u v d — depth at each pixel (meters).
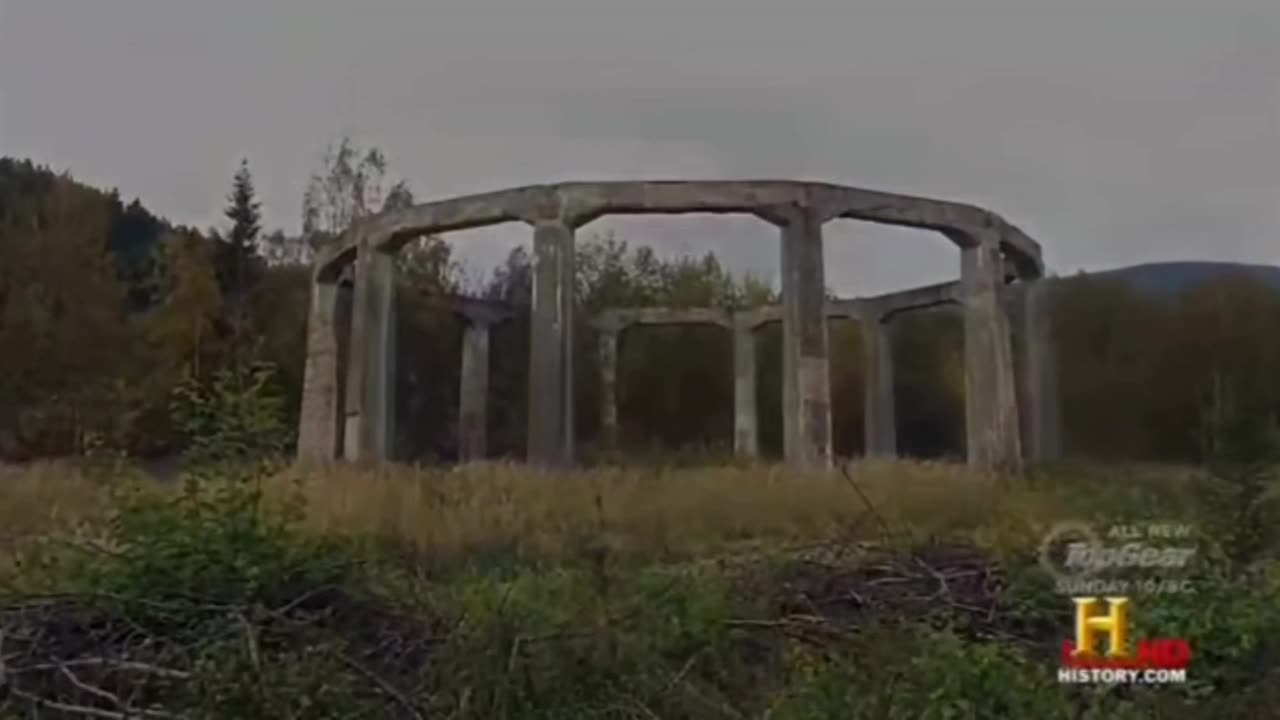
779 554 7.29
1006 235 23.61
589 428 33.75
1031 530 6.98
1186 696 5.11
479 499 11.34
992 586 6.27
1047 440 12.66
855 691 4.99
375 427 23.14
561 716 4.95
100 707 5.01
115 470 8.22
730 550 8.55
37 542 6.59
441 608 5.74
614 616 5.55
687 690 5.20
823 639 5.59
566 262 20.92
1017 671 5.03
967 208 22.75
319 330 25.52
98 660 5.12
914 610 6.05
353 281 25.44
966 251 23.06
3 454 28.09
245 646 5.11
